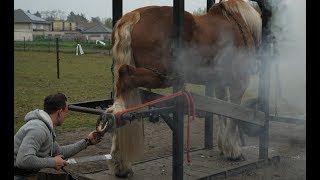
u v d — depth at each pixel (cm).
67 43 3588
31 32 5219
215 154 441
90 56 2391
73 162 259
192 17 332
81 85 1155
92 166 407
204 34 345
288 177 376
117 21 336
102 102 399
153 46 310
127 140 329
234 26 376
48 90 1036
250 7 404
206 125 459
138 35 311
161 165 397
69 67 1714
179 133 305
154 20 315
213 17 371
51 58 2175
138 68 307
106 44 3541
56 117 276
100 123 290
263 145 404
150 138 546
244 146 475
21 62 1883
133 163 402
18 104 805
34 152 246
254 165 392
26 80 1238
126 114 280
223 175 365
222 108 340
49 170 368
